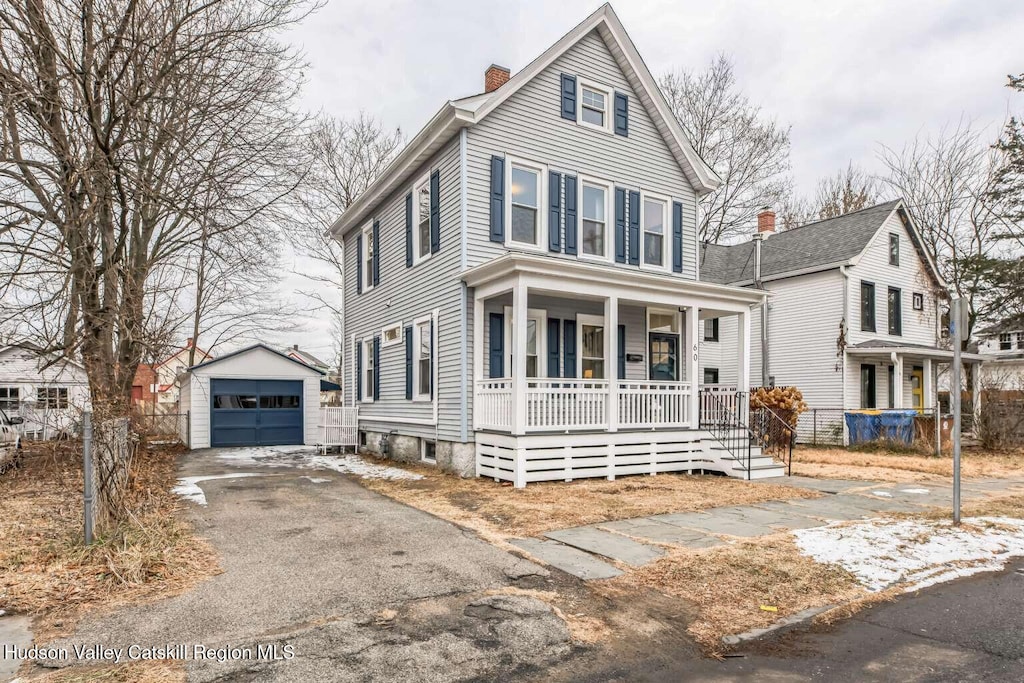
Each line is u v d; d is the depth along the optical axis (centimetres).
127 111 785
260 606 447
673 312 1458
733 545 618
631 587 503
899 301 2066
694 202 1478
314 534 669
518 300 991
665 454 1158
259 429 1869
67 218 748
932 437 1683
